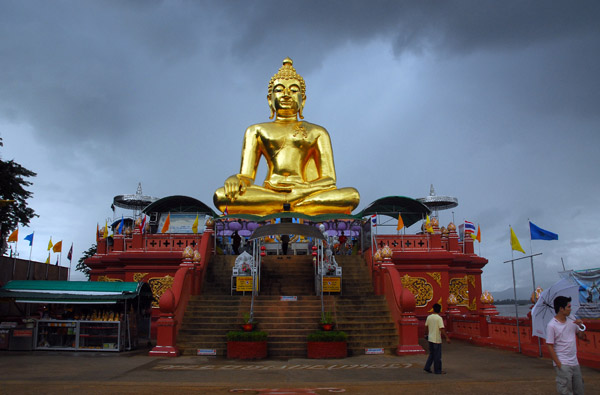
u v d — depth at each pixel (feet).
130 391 33.17
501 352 53.21
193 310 57.57
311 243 78.89
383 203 81.35
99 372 41.27
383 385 34.96
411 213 86.84
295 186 84.33
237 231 80.59
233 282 63.41
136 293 56.39
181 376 39.24
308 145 90.02
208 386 34.86
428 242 73.00
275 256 71.72
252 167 89.81
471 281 83.05
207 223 72.02
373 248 69.41
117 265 76.13
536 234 48.83
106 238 81.41
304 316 55.77
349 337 53.01
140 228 74.54
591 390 32.73
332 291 61.41
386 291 58.95
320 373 40.42
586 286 49.37
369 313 57.00
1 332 56.29
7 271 76.33
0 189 82.43
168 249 73.77
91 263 77.97
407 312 52.37
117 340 54.85
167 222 80.38
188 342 53.06
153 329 70.90
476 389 33.40
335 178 88.89
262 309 56.85
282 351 50.80
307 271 67.87
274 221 81.05
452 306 69.77
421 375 39.19
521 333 53.36
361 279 65.92
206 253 68.03
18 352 54.60
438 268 71.87
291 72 93.56
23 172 86.69
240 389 33.71
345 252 80.02
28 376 39.34
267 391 32.94
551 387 33.94
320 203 80.84
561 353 25.00
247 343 48.80
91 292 55.62
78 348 55.26
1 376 39.32
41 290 55.52
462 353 52.42
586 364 41.63
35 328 56.03
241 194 81.87
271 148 90.02
